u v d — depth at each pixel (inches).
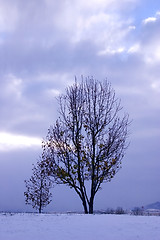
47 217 615.8
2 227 482.3
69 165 1025.5
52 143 1061.8
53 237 415.5
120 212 877.8
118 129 1066.7
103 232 456.1
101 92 1103.6
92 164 1017.5
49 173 1042.7
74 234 436.8
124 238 423.5
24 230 458.3
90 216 636.7
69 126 1064.8
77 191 1013.2
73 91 1109.1
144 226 510.0
